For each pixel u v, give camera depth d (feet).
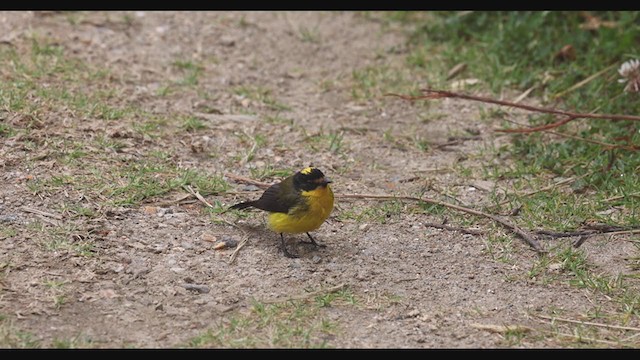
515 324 32.22
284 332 30.73
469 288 34.55
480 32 58.03
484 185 42.96
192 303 32.27
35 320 30.35
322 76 54.54
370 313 32.50
